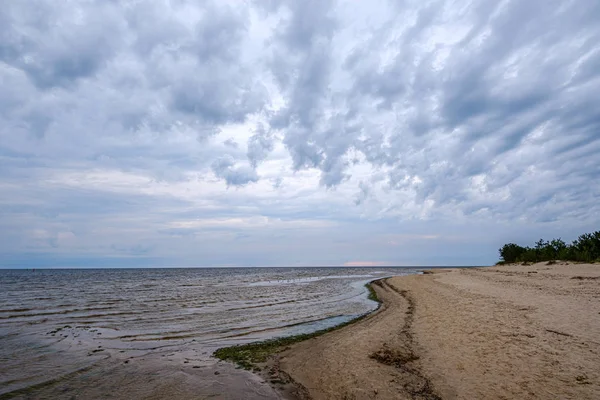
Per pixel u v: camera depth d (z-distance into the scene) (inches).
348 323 627.8
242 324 631.2
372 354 384.5
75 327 606.9
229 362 396.2
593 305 522.6
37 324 637.9
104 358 413.7
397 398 265.4
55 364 389.4
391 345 410.3
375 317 657.0
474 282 1072.2
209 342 495.5
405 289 1159.0
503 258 2055.9
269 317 707.4
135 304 932.6
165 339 514.6
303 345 468.1
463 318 516.7
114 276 3420.3
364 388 290.4
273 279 2437.3
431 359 344.8
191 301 998.4
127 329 589.3
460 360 331.0
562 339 359.9
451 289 949.8
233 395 298.2
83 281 2352.4
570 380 261.9
